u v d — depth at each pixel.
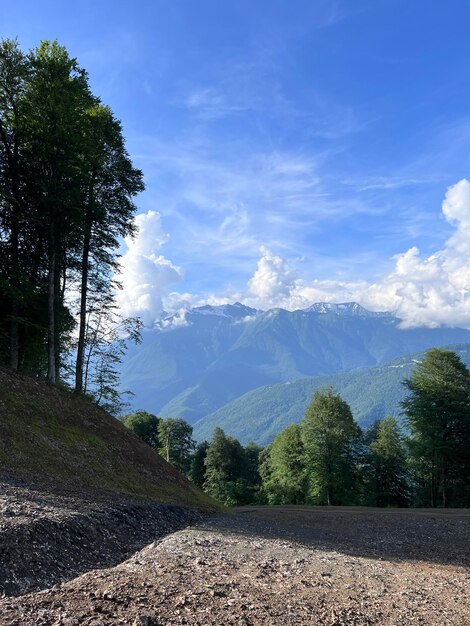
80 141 24.05
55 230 24.91
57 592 6.41
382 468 56.00
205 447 94.94
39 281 27.95
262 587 7.68
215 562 9.30
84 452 20.67
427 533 17.91
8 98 23.17
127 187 27.80
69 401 24.64
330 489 48.00
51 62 23.27
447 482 41.00
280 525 18.42
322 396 49.66
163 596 6.58
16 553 7.39
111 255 28.72
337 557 11.51
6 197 22.50
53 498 12.09
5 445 17.23
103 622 5.33
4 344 26.05
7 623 5.04
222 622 5.80
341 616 6.54
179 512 17.34
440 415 40.94
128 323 29.61
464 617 6.99
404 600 7.71
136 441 26.61
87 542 9.61
